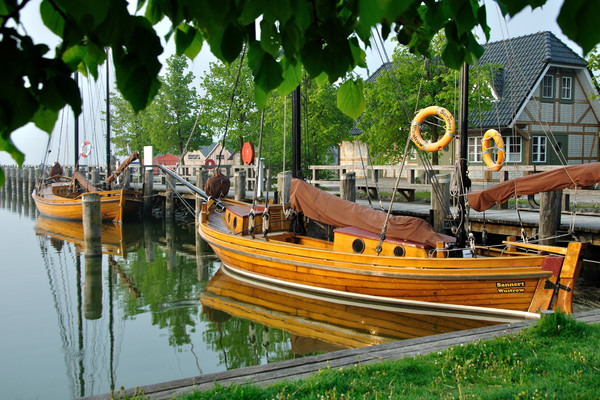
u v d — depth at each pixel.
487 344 5.07
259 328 8.87
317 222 12.34
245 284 11.77
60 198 25.45
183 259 15.53
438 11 2.04
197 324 9.19
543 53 24.28
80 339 8.51
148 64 1.51
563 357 4.68
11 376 7.02
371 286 9.59
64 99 1.39
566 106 25.36
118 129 36.97
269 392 4.05
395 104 19.00
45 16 1.42
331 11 1.76
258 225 11.74
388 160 21.61
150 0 1.79
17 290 11.84
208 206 15.29
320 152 25.42
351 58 1.86
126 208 23.03
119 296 11.27
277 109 23.34
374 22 1.06
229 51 1.79
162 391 4.30
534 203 14.73
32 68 1.33
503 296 8.42
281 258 10.77
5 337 8.59
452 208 14.66
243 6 1.45
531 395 3.82
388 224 9.71
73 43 1.35
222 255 12.55
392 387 4.09
